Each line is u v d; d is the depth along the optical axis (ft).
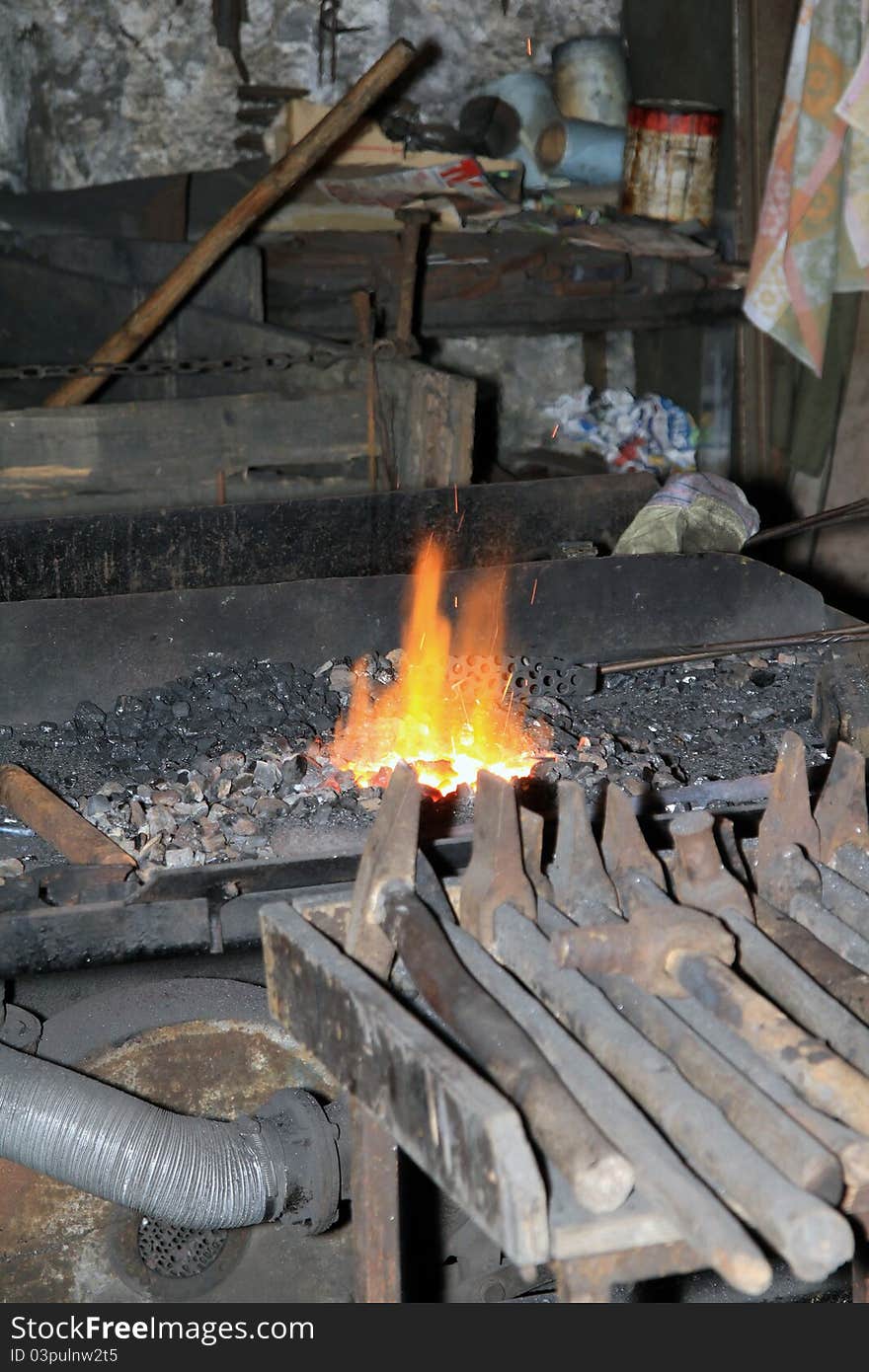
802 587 10.78
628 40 20.18
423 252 18.76
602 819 7.49
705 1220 3.70
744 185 18.90
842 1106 4.10
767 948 4.83
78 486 13.71
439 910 5.22
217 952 6.86
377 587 9.97
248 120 19.51
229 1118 7.30
